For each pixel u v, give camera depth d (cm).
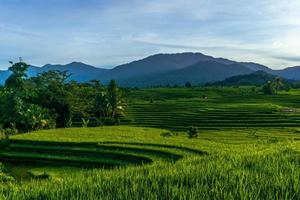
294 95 17200
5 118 8494
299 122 10062
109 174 1691
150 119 11019
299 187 1175
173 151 5050
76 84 11350
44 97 9675
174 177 1413
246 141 6362
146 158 4938
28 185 1527
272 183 1249
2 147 6028
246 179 1312
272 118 10544
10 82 9481
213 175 1409
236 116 10906
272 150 2489
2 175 3988
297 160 1778
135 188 1233
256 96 17175
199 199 1086
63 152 5681
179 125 10262
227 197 1092
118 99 10994
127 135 6794
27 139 6103
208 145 5422
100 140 6034
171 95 19350
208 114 11288
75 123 10319
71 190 1284
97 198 1159
